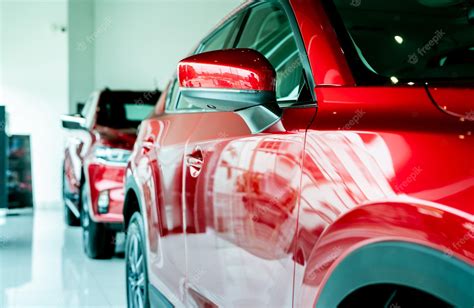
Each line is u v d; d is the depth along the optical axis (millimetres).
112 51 11383
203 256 1872
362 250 1099
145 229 2623
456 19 1743
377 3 1761
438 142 1013
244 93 1483
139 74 11508
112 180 4953
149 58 11508
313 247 1244
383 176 1079
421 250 972
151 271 2547
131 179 2854
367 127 1173
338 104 1327
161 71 11516
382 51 1677
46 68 10688
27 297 4027
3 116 6137
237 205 1613
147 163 2619
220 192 1732
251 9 2121
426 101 1117
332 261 1183
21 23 10578
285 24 1876
